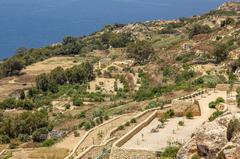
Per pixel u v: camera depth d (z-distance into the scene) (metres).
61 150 72.00
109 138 62.72
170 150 45.97
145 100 106.25
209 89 80.88
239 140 33.09
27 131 112.25
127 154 48.00
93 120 89.62
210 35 183.25
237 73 111.00
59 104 145.38
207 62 144.00
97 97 146.62
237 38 156.38
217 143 35.38
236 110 54.78
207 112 64.00
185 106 65.50
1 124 114.31
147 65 180.25
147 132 56.91
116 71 184.38
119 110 99.00
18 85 195.38
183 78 128.50
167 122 61.22
